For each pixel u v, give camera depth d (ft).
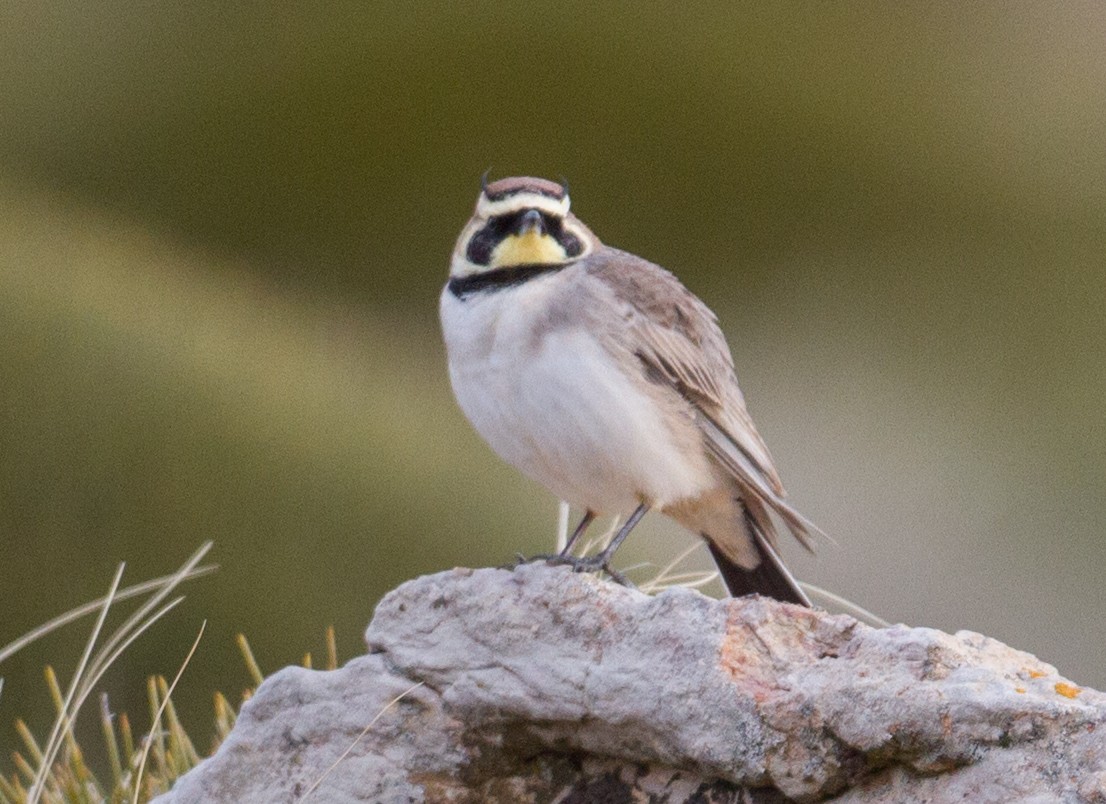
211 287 78.79
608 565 25.99
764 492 26.68
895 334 100.53
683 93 106.63
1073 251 106.52
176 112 99.40
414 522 56.65
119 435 57.11
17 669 49.37
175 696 49.29
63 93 99.71
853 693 19.03
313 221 97.71
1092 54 114.01
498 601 21.52
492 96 104.22
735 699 19.67
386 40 103.65
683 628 20.35
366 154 100.32
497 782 21.75
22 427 57.00
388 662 22.07
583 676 20.71
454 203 100.73
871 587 76.69
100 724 46.85
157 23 101.96
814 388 95.76
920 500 84.64
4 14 102.37
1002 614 76.43
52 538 54.34
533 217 26.20
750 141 106.63
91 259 70.28
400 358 73.05
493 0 106.22
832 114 107.55
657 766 20.90
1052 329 100.58
